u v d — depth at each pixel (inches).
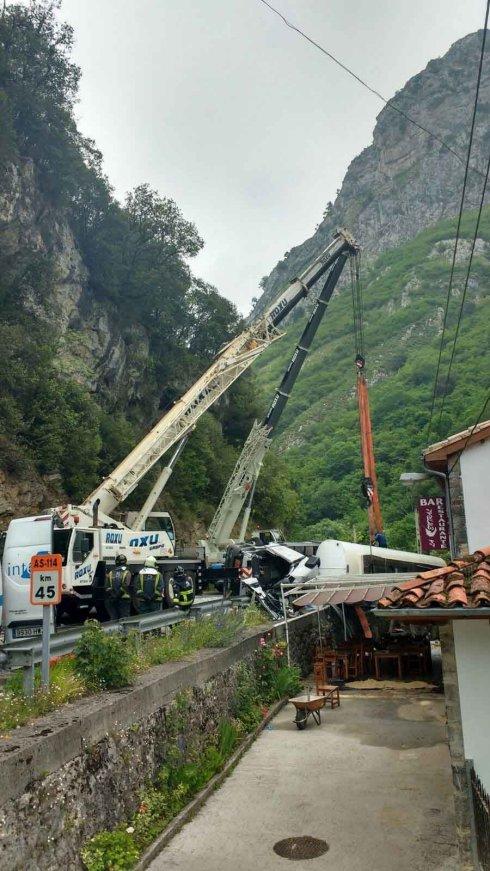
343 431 3184.1
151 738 285.1
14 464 936.3
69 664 288.2
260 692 499.5
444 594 231.9
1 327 990.4
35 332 1085.8
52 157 1237.7
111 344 1368.1
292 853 252.1
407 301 4714.6
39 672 287.0
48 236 1219.9
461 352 3014.3
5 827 171.8
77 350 1247.5
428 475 529.7
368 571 823.7
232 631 462.9
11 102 1138.0
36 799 188.5
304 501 2684.5
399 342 4133.9
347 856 249.3
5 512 907.4
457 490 431.2
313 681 629.9
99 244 1386.6
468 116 7564.0
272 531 1053.2
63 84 1293.1
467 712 238.1
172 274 1573.6
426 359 3302.2
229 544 948.6
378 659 659.4
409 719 473.1
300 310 5753.0
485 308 3951.8
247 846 258.4
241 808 299.3
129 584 545.0
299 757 380.8
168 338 1595.7
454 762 237.5
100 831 225.5
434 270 4881.9
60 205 1267.2
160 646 371.6
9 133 1089.4
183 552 802.8
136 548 646.5
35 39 1224.8
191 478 1433.3
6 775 175.0
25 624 520.7
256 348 956.6
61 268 1230.3
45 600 263.0
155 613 417.7
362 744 406.9
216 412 1782.7
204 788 315.9
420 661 665.0
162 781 284.4
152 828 258.7
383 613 224.2
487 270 4554.6
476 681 239.3
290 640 614.9
